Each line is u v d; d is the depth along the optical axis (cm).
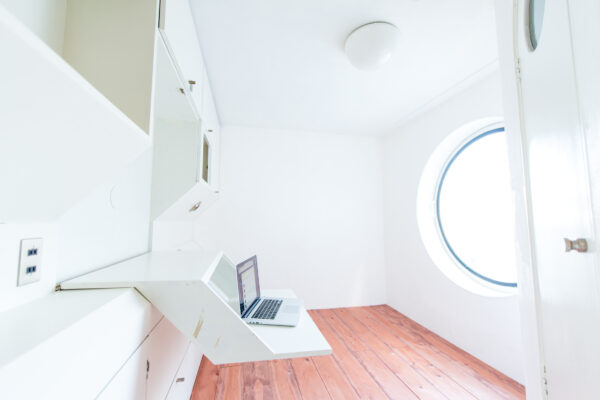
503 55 113
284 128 317
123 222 116
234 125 307
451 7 138
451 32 157
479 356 200
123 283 80
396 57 181
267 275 302
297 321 116
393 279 316
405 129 302
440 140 251
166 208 146
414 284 278
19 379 37
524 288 104
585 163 73
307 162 322
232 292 123
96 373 55
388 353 211
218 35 157
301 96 237
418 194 276
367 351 213
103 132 50
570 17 77
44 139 40
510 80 109
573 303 80
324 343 97
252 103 252
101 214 98
